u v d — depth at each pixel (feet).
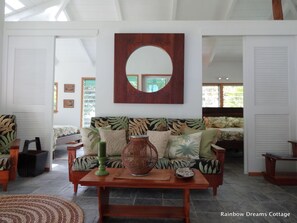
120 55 10.41
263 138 10.47
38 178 9.48
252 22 10.44
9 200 7.01
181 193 7.87
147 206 6.32
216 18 15.57
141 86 10.40
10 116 9.66
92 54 21.02
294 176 9.11
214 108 17.93
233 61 22.29
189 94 10.41
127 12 15.60
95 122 9.68
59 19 16.56
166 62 10.36
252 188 8.50
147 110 10.48
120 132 8.92
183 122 9.64
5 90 10.89
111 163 7.48
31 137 10.84
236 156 15.39
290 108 10.44
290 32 10.39
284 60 10.52
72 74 21.76
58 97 21.65
